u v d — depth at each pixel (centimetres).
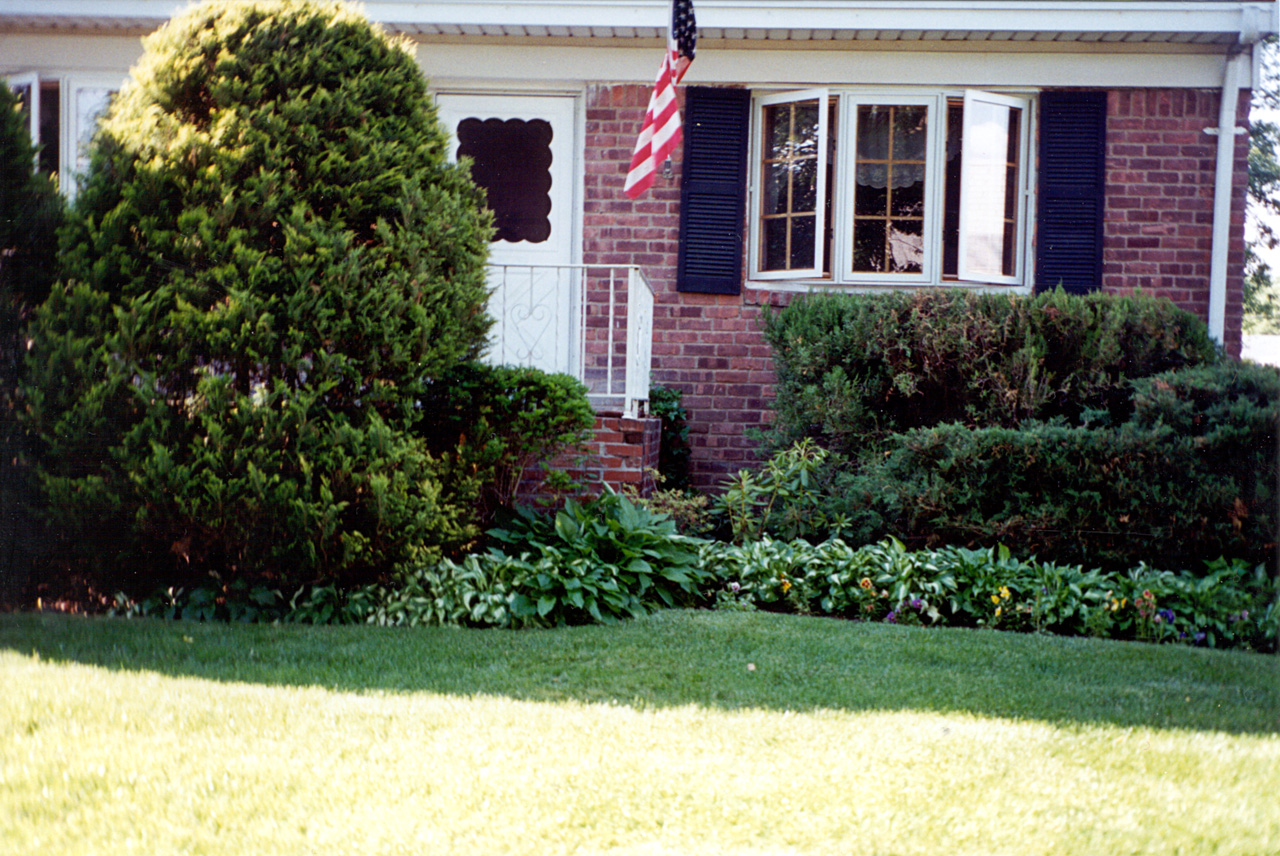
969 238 725
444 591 464
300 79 445
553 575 463
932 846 234
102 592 459
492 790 257
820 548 529
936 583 490
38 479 430
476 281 482
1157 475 518
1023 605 477
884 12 676
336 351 437
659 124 627
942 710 333
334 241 429
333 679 354
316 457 427
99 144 438
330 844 227
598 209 738
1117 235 720
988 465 532
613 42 728
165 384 426
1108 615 471
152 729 293
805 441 599
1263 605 472
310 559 430
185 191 429
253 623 443
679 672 373
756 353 731
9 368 433
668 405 699
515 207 755
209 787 254
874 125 730
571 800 252
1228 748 301
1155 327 583
